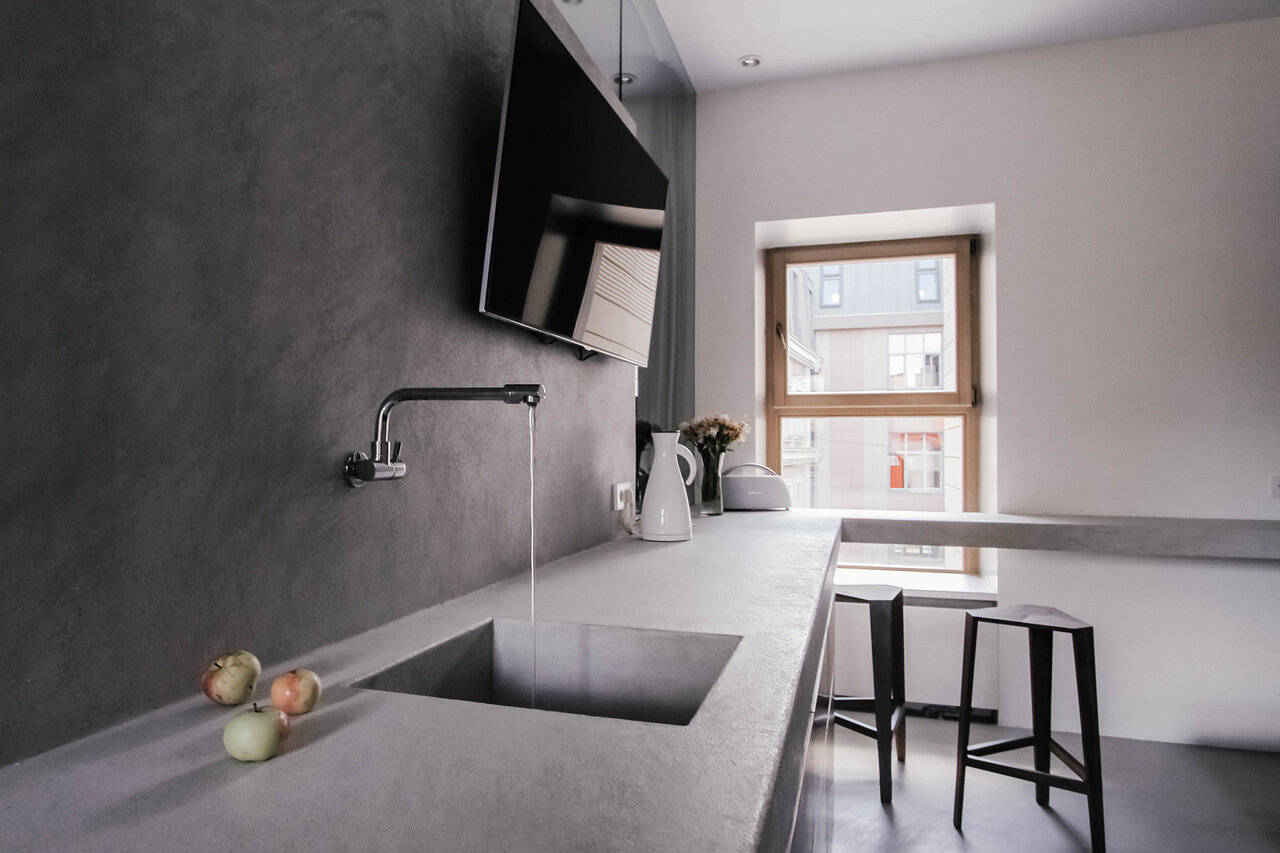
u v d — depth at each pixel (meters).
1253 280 2.91
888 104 3.26
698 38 3.00
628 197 1.85
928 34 2.98
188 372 0.79
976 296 3.53
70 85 0.67
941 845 2.18
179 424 0.78
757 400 3.49
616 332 1.86
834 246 3.69
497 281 1.25
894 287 3.66
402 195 1.17
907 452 3.64
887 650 2.46
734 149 3.43
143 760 0.65
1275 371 2.88
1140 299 3.00
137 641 0.74
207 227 0.81
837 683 3.37
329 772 0.63
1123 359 3.02
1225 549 2.70
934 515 3.07
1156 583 2.98
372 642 1.03
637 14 2.57
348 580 1.04
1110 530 2.79
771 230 3.50
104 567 0.71
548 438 1.69
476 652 1.14
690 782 0.61
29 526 0.64
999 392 3.13
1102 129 3.04
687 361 3.29
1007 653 3.12
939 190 3.19
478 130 1.40
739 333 3.42
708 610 1.22
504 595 1.34
